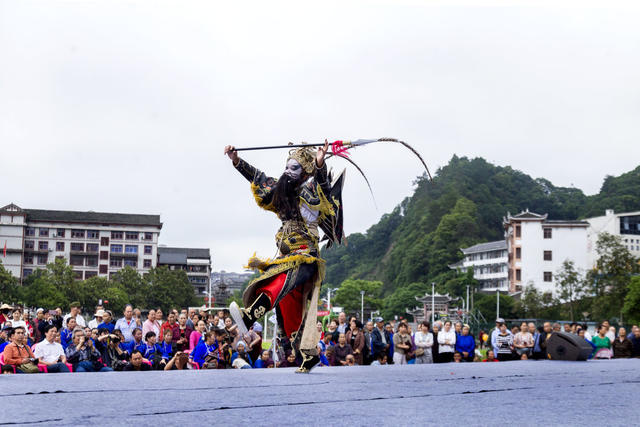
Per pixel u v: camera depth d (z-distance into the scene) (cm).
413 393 343
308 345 516
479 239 16112
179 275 10162
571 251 10281
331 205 531
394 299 13662
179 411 259
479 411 282
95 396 298
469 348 1548
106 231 11694
